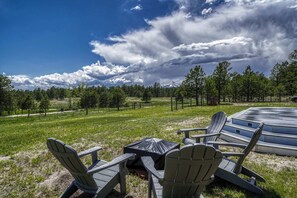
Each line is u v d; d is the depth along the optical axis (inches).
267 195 119.3
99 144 256.7
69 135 332.8
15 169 176.7
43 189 137.4
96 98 1909.4
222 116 194.5
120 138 286.4
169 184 87.0
